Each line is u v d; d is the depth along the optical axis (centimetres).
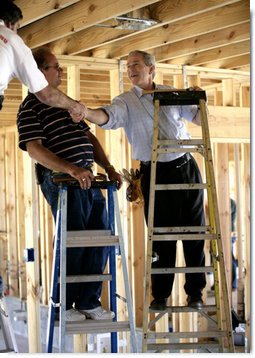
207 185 375
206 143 377
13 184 1005
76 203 379
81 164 382
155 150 375
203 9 444
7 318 323
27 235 540
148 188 407
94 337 676
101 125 392
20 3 474
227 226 728
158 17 477
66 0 432
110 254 382
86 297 376
